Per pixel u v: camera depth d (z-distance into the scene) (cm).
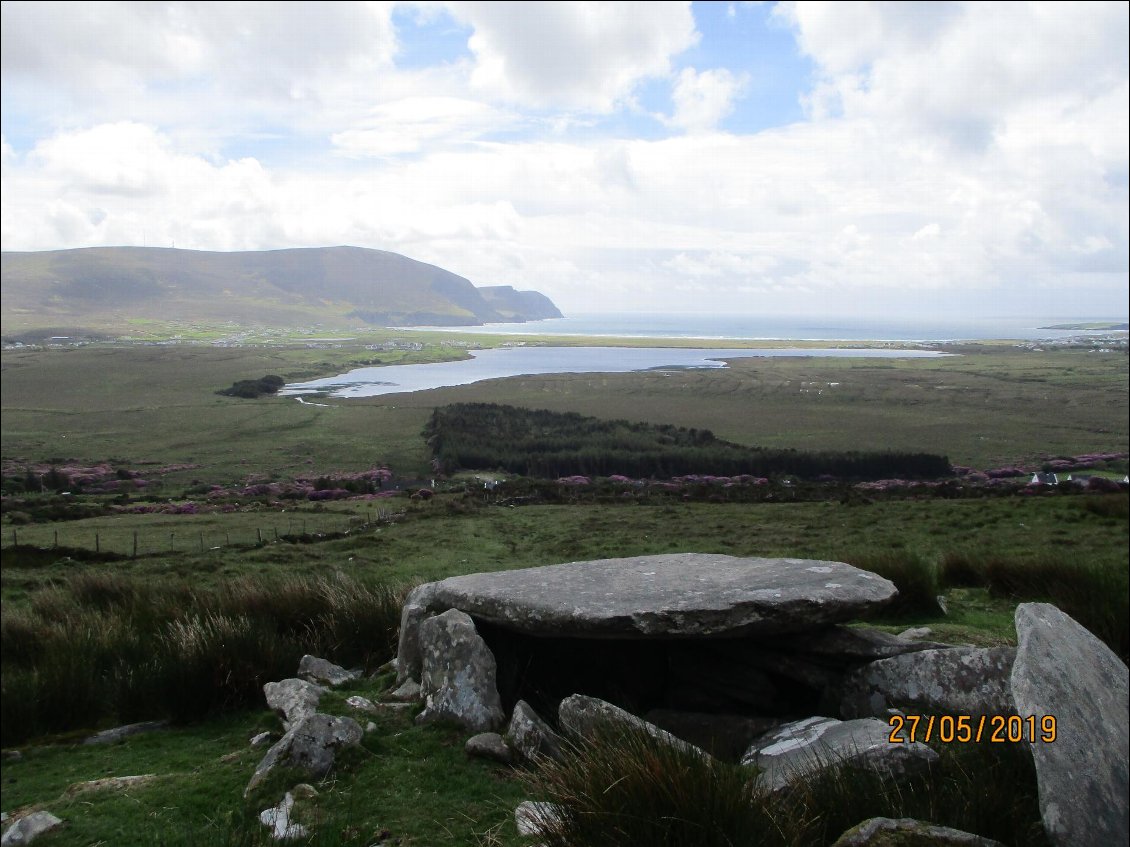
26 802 618
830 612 659
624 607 676
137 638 988
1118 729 447
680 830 406
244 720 791
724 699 712
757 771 500
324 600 1086
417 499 3775
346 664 945
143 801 579
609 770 445
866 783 466
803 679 681
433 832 502
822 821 439
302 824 510
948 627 905
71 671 845
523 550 2330
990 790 446
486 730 654
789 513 2928
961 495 3328
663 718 689
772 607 653
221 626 896
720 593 684
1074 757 424
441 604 794
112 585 1484
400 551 2327
